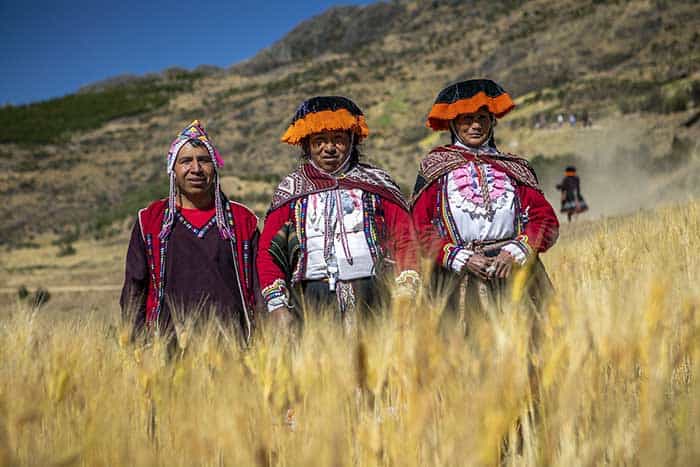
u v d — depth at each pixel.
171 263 3.67
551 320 2.27
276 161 82.62
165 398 2.34
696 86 48.16
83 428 2.04
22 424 2.06
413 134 78.69
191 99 127.06
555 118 56.34
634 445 1.83
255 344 2.56
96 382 2.36
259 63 159.75
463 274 3.57
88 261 36.34
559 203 30.23
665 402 1.87
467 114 3.87
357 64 130.62
